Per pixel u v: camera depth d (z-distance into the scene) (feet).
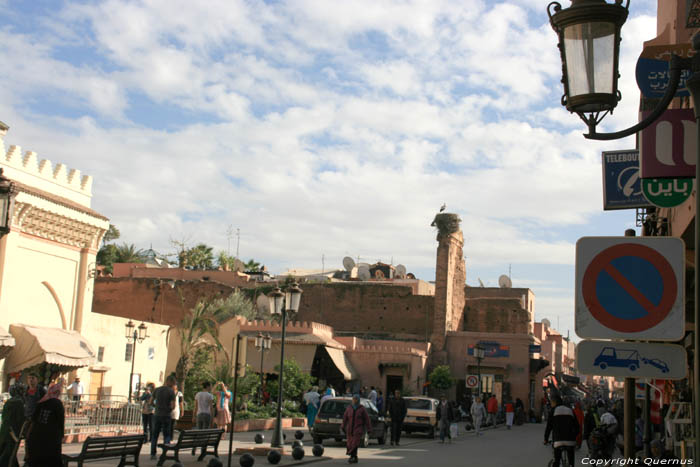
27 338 95.61
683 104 38.81
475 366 180.75
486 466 64.95
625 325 19.44
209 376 114.11
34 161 101.86
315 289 210.59
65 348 100.22
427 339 191.62
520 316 207.10
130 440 47.09
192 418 89.76
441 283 185.88
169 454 64.28
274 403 119.96
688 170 27.50
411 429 106.63
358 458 70.18
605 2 19.27
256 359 149.28
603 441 62.44
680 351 19.35
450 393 179.42
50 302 105.40
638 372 19.42
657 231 53.16
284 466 60.85
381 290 206.18
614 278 19.66
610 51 19.42
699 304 16.40
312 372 156.97
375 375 168.35
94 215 110.73
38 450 33.50
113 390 117.50
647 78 31.91
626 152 46.50
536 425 162.71
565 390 221.05
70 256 108.88
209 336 135.54
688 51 31.63
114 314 203.41
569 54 19.72
